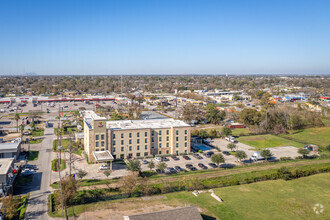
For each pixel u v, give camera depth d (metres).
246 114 170.00
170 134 114.44
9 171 77.69
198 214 57.41
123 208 68.88
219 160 97.50
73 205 70.31
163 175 90.62
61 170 93.06
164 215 56.00
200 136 140.50
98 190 78.25
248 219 64.62
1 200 68.69
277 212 68.31
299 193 79.69
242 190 81.62
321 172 97.00
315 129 169.50
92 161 101.56
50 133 147.38
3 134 144.00
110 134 104.62
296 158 112.50
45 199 72.31
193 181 81.69
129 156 108.81
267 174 93.25
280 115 170.38
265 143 137.50
